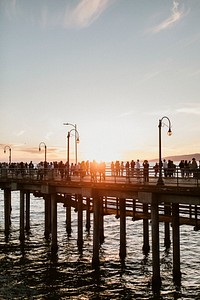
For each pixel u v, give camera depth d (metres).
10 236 37.12
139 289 22.23
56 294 21.59
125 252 28.16
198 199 19.83
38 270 26.00
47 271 25.77
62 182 28.56
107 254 29.69
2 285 23.06
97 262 26.00
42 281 23.78
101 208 29.92
